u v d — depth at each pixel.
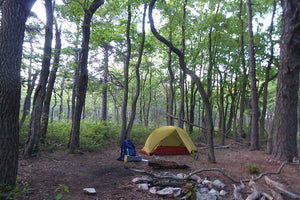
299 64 6.82
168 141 9.49
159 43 15.31
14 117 3.61
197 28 12.61
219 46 14.08
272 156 7.67
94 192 4.43
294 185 5.08
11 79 3.52
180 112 12.98
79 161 7.29
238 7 13.49
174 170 6.59
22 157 6.87
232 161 8.12
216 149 11.59
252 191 4.69
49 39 7.86
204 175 6.04
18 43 3.64
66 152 8.27
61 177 5.40
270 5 12.57
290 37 6.15
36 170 5.75
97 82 18.11
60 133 10.04
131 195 4.47
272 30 11.69
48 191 4.39
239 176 5.97
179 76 17.28
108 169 6.44
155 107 30.73
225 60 14.60
